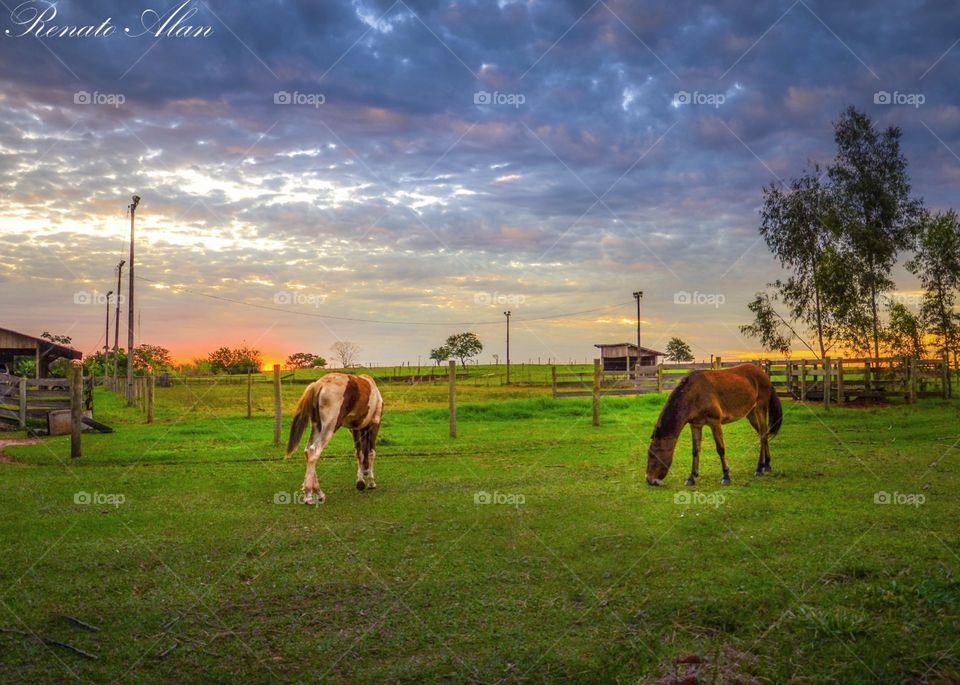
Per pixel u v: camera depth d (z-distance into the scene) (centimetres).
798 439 1603
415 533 793
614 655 461
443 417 2309
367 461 1104
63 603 572
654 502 941
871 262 3033
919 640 458
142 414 2788
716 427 1080
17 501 980
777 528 769
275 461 1399
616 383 3359
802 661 439
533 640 493
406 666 456
